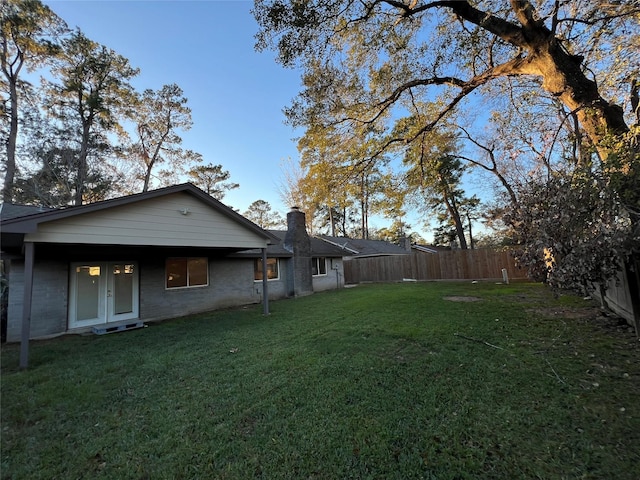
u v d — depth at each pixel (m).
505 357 4.12
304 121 8.20
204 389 3.69
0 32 15.33
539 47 5.66
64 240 5.60
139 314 8.94
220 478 2.19
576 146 5.54
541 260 3.92
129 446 2.62
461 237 22.67
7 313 6.89
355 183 9.38
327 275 16.34
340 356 4.54
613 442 2.33
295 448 2.47
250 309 10.05
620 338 4.54
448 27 7.22
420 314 7.14
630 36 4.83
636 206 3.20
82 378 4.24
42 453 2.58
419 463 2.22
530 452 2.28
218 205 8.11
